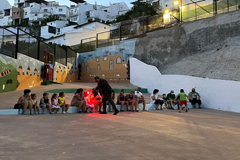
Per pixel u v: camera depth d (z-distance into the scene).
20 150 3.42
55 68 20.20
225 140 4.77
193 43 19.31
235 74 14.38
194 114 10.12
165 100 12.30
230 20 17.69
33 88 15.51
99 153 3.40
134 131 5.31
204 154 3.58
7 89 13.20
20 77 14.66
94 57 25.77
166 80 17.14
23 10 81.38
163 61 20.89
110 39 26.47
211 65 16.67
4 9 85.88
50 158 3.07
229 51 16.55
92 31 42.41
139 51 22.67
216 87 13.42
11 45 13.96
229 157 3.47
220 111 12.20
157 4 46.00
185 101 10.76
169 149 3.80
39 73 17.47
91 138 4.41
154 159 3.20
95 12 73.81
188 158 3.32
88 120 6.89
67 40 42.22
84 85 19.23
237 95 12.20
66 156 3.19
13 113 7.73
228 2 19.16
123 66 23.31
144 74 19.67
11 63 13.63
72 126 5.73
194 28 19.47
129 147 3.81
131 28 25.22
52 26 58.25
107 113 9.13
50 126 5.63
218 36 18.11
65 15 78.44
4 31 13.72
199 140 4.64
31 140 4.10
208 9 20.50
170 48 20.62
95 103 9.41
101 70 24.92
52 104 8.47
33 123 6.00
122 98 10.56
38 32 62.44
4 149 3.44
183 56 19.70
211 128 6.31
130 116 8.37
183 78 15.71
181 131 5.60
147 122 6.92
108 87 8.70
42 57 18.11
